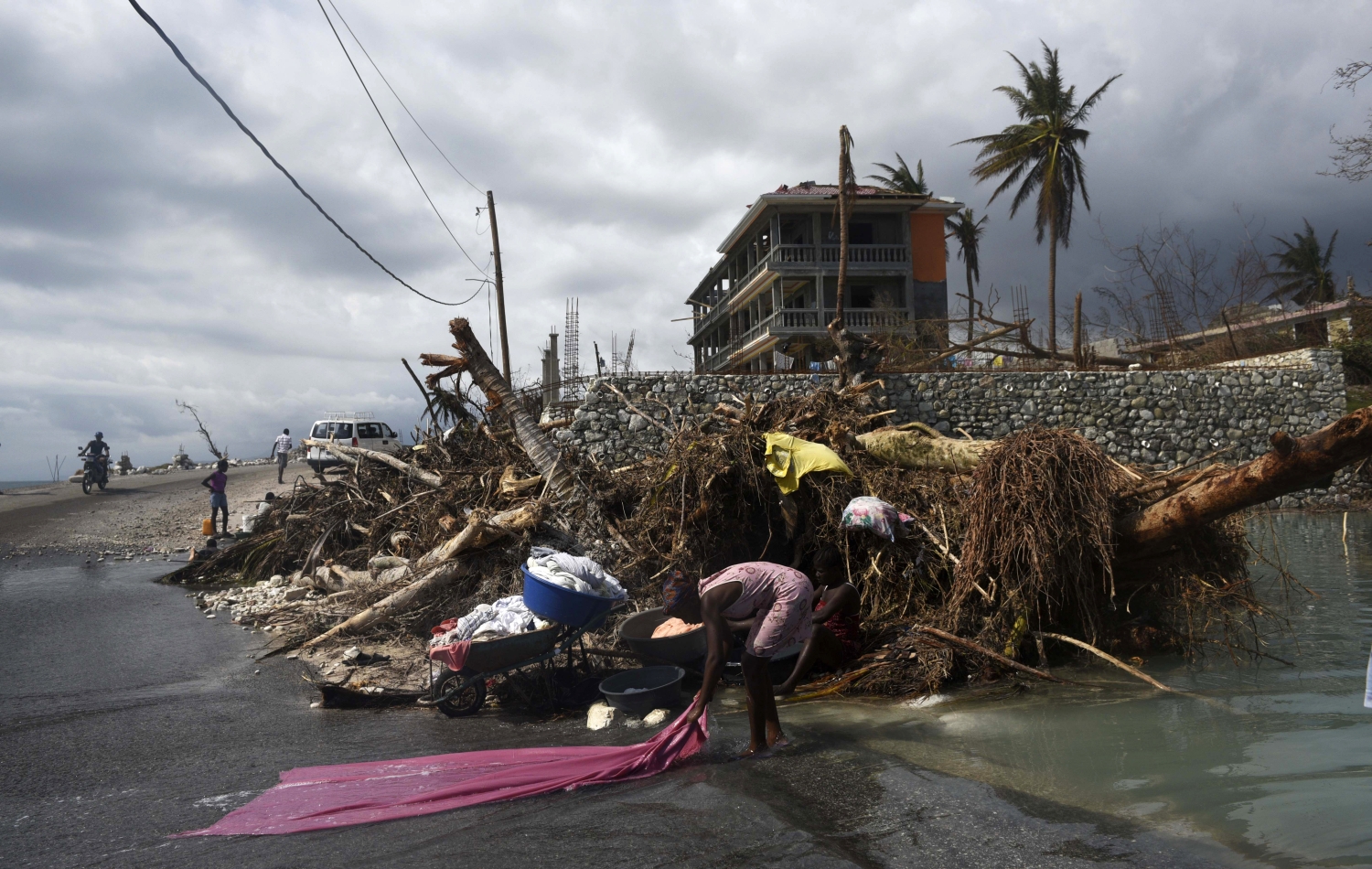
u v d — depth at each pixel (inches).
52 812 164.9
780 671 269.9
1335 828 132.1
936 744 191.6
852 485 330.0
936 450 356.5
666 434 475.2
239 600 453.1
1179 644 276.7
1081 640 275.0
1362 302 1156.5
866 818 145.5
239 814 160.2
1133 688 236.1
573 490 390.6
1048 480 252.7
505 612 253.4
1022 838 133.7
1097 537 252.2
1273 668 250.2
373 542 504.7
